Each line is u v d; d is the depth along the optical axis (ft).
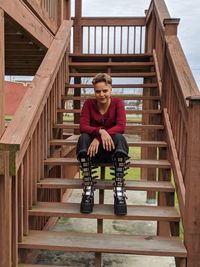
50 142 10.03
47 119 9.75
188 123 6.87
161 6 13.55
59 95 11.90
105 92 8.09
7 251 6.25
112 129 7.90
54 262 9.68
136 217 7.48
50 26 11.94
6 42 10.87
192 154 6.57
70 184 8.34
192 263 6.64
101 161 8.56
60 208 7.91
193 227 6.63
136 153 28.58
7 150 6.08
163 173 9.56
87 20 17.92
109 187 8.11
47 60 10.19
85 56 15.11
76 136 13.57
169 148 9.46
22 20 8.32
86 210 7.52
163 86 11.32
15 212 6.50
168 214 7.64
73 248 6.81
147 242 7.06
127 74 13.79
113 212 7.64
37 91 8.25
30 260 8.39
